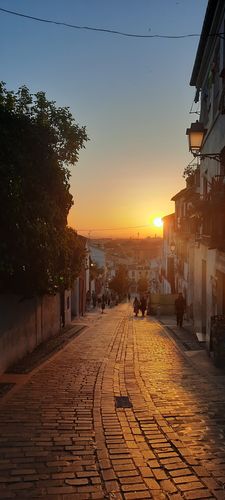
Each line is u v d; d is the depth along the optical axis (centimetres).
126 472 500
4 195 895
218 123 1291
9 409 740
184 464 520
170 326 2311
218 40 1263
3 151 938
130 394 844
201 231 1496
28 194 1051
